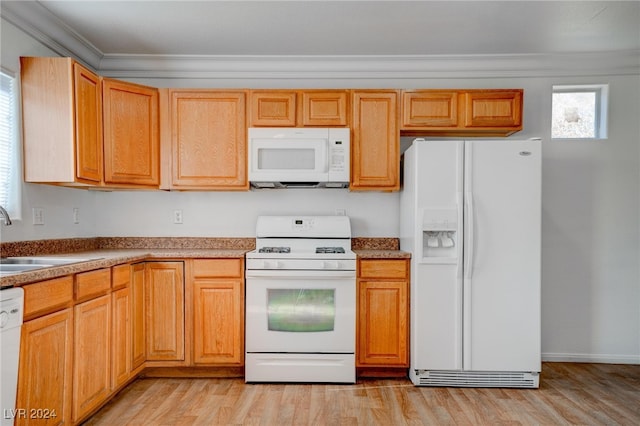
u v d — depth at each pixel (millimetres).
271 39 2775
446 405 2328
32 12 2299
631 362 3080
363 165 2900
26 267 1977
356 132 2893
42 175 2303
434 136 3162
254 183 2922
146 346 2662
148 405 2299
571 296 3111
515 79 3148
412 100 2893
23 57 2283
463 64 3113
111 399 2371
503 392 2520
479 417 2184
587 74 3105
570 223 3119
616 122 3105
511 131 2969
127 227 3178
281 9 2357
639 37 2746
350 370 2639
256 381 2631
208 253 2699
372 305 2693
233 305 2672
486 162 2564
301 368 2637
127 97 2703
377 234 3188
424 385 2594
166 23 2535
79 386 1952
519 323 2562
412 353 2646
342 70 3156
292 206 3195
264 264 2627
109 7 2324
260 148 2826
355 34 2695
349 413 2223
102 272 2162
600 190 3113
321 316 2646
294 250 3027
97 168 2535
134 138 2740
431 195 2582
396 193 3182
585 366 3004
